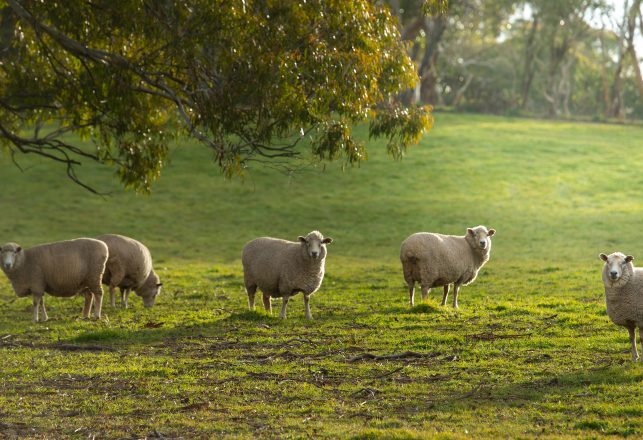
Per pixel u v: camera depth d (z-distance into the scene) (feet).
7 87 60.90
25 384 35.17
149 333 48.34
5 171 157.48
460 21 276.21
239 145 51.57
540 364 37.55
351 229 120.78
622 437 26.22
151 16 50.11
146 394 33.30
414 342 43.91
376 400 31.86
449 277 56.75
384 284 74.49
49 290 53.98
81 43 53.11
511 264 89.10
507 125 225.35
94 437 27.22
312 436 26.76
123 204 138.10
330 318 53.36
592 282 71.46
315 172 160.76
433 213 129.90
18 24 58.54
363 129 199.31
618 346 41.16
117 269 59.41
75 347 43.55
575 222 120.47
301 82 50.14
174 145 181.57
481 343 43.04
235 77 49.70
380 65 52.13
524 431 27.07
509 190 147.54
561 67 321.73
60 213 130.93
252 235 117.29
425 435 26.16
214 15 48.42
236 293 69.82
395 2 192.85
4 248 52.19
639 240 106.01
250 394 33.12
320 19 50.72
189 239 114.52
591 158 175.73
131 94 52.90
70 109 58.75
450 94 321.11
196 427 28.37
